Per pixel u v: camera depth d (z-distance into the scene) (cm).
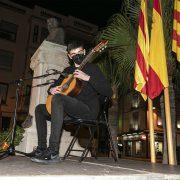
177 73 651
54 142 293
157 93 474
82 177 209
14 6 2600
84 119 329
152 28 506
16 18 2602
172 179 264
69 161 342
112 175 223
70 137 500
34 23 2673
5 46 2509
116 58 649
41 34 2695
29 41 2617
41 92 493
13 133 330
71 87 331
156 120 2689
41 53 512
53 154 289
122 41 611
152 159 476
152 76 481
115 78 735
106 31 636
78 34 2828
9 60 2517
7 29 2550
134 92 755
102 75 337
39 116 339
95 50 341
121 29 618
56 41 536
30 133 454
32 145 451
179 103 2736
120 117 3238
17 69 2533
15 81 350
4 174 194
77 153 500
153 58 488
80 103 322
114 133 801
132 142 2986
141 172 259
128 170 270
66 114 338
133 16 636
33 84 532
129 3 644
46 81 500
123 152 3138
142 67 490
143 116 2769
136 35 618
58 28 550
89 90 338
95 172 234
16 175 190
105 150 1923
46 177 196
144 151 2705
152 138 484
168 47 596
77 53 354
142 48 498
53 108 303
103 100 353
